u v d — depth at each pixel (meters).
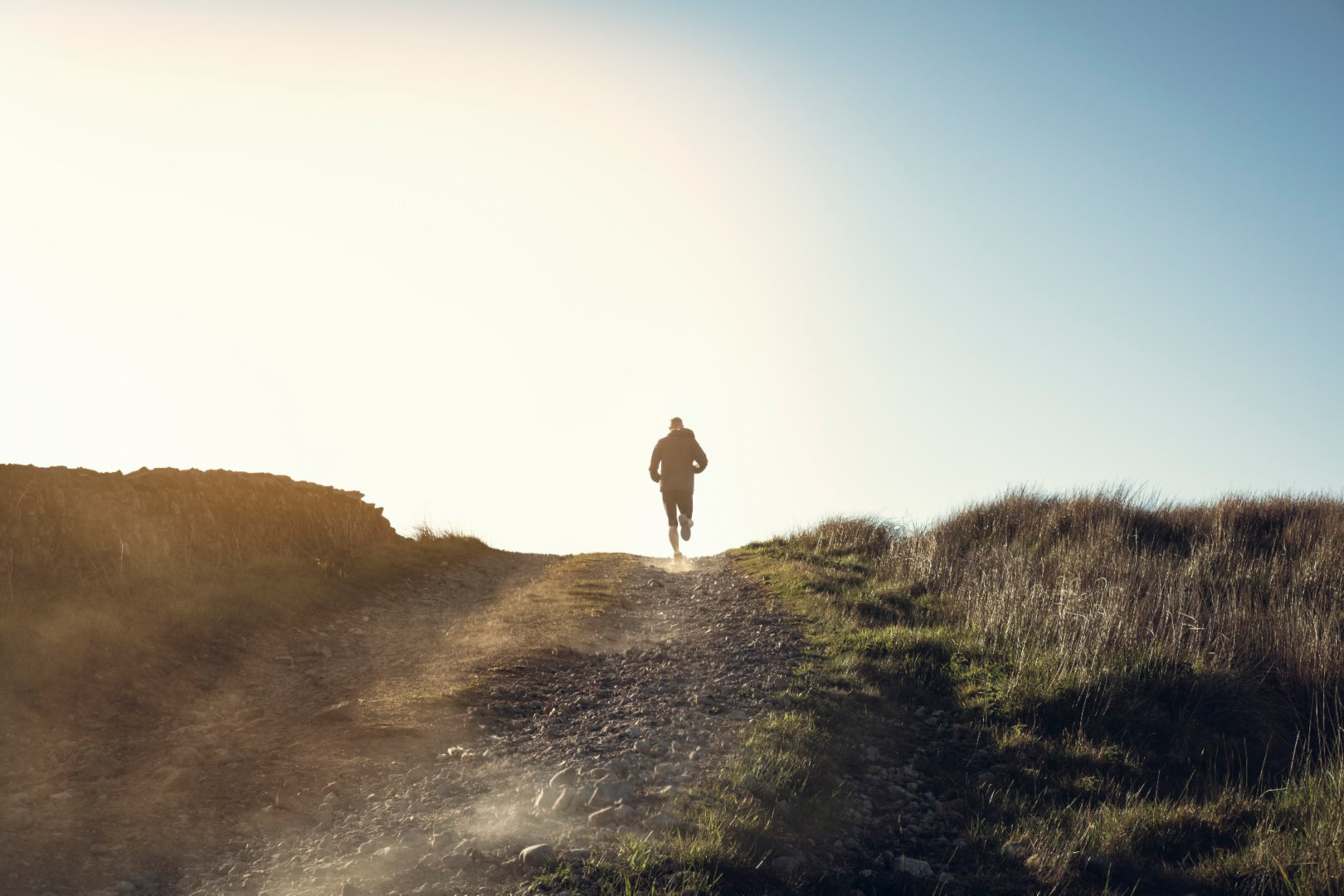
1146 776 4.93
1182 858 3.96
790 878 3.60
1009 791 4.78
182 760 4.62
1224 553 9.15
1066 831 4.27
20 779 4.25
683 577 11.56
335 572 9.43
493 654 7.16
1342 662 6.00
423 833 3.83
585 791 4.21
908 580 9.36
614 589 10.38
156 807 4.07
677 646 7.75
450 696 5.89
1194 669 5.99
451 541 13.29
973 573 9.11
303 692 6.07
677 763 4.80
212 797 4.21
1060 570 8.79
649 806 4.13
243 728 5.22
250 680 6.17
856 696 6.06
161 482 8.82
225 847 3.76
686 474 13.33
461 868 3.45
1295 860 3.70
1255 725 5.52
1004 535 11.21
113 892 3.34
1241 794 4.57
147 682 5.66
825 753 5.04
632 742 5.16
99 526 7.50
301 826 3.96
